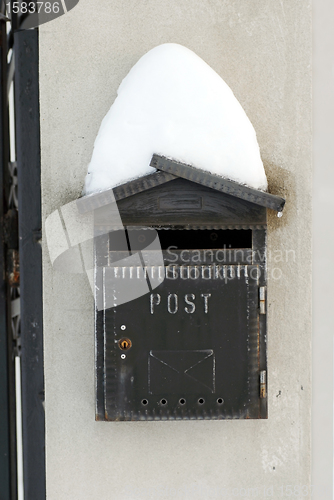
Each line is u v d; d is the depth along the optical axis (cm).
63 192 182
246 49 181
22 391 188
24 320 186
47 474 185
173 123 161
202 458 185
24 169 184
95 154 169
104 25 180
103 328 163
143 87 164
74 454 184
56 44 180
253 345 161
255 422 185
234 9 180
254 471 186
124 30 180
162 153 161
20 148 184
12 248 197
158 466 185
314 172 189
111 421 179
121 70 181
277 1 180
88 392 184
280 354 185
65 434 184
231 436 185
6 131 196
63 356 184
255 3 180
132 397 161
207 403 161
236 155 163
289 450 186
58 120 181
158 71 164
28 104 183
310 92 182
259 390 161
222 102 163
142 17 180
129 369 160
